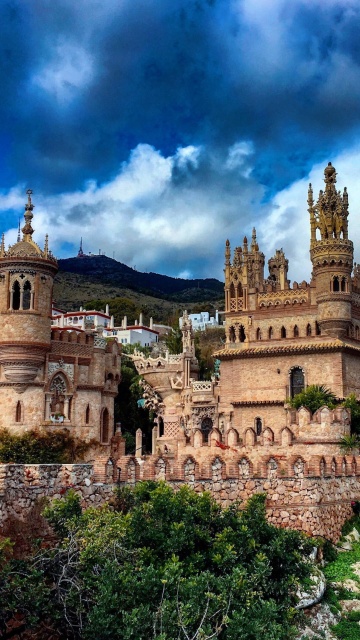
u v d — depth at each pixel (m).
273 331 73.50
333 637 31.14
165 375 89.56
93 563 25.12
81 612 24.16
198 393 82.88
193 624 22.72
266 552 26.72
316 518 38.59
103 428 74.06
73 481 31.53
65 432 67.88
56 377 69.19
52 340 68.94
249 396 72.88
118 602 22.89
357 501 44.41
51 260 68.38
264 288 76.00
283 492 38.62
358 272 75.56
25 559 26.53
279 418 70.62
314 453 52.72
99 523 26.59
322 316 69.81
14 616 25.50
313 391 63.91
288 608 26.16
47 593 24.41
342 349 68.62
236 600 23.59
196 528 26.52
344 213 70.38
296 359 71.12
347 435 53.31
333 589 34.75
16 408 66.25
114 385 75.38
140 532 26.22
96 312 170.38
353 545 40.97
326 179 70.75
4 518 28.33
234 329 75.50
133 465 34.91
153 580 23.23
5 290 67.25
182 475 36.31
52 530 29.73
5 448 64.19
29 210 70.56
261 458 40.94
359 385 72.31
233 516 27.77
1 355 66.56
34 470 30.14
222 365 74.94
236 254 77.12
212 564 25.86
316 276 70.88
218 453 55.28
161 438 83.88
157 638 21.03
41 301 67.81
